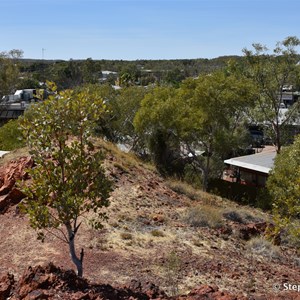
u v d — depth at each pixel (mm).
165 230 13039
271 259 12500
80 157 7312
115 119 31938
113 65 164125
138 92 32250
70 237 7758
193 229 13539
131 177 17734
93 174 7637
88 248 11008
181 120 23781
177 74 107188
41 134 7230
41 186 7164
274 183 17016
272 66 33031
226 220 15070
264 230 14758
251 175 30578
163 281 9406
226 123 24500
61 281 6910
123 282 9148
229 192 27812
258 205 21844
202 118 23672
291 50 32469
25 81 86375
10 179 14344
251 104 26281
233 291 9305
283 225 9852
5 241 11422
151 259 10695
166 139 27047
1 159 16984
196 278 9820
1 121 56469
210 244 12523
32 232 11891
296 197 10453
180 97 25688
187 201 17062
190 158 29547
